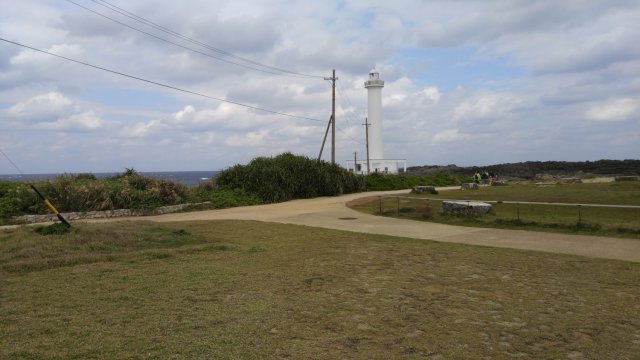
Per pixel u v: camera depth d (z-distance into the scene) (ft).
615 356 15.47
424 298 21.72
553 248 35.40
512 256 31.94
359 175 119.34
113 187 66.13
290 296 21.91
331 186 98.94
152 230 39.91
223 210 70.64
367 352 15.44
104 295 21.84
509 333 17.38
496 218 51.47
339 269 27.73
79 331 16.99
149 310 19.61
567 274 26.71
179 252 32.65
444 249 34.63
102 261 29.76
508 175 230.89
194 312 19.36
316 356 15.05
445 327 17.92
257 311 19.54
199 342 16.05
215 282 24.45
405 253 32.94
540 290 23.27
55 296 21.63
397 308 20.17
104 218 59.31
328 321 18.42
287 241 38.42
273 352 15.30
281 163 94.94
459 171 258.78
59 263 28.35
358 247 35.45
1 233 36.32
